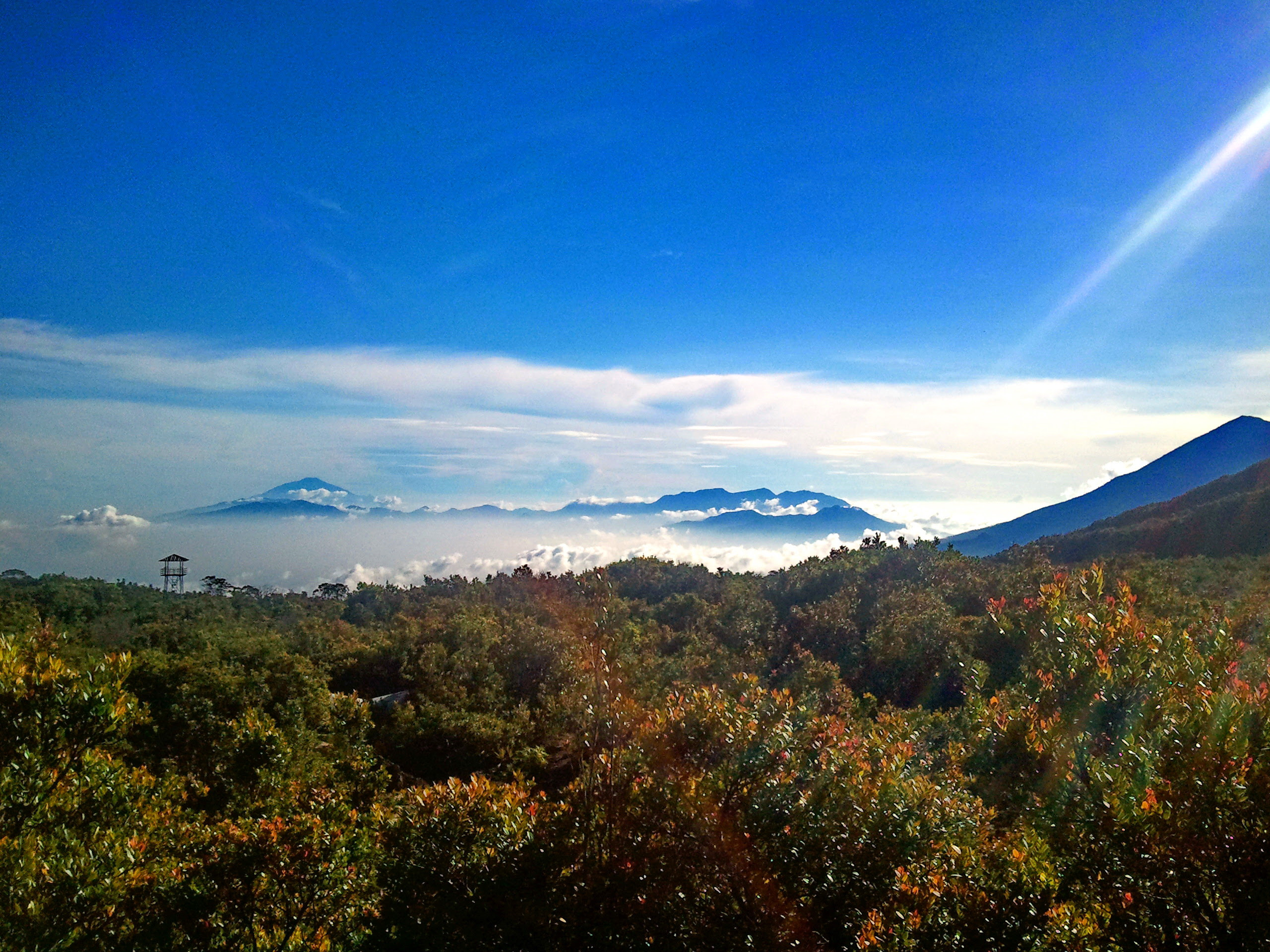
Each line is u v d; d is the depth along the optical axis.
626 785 6.14
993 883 5.16
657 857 5.84
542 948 5.71
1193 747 4.99
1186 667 5.76
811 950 5.54
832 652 42.06
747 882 5.68
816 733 6.39
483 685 38.06
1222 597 23.70
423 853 6.43
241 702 27.00
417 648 45.97
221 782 16.64
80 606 63.00
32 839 7.29
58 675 7.63
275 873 7.36
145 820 8.73
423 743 31.42
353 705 24.20
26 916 6.57
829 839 5.88
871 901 5.65
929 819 5.95
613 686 6.50
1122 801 4.88
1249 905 4.54
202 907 7.10
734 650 41.94
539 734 30.17
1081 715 5.84
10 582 70.88
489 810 6.64
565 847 6.03
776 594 61.25
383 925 6.49
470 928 5.93
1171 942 4.72
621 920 5.71
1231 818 4.71
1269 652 6.39
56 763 7.61
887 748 6.73
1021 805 5.96
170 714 24.91
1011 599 32.34
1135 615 6.53
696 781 5.98
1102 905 4.89
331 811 8.31
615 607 6.96
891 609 43.88
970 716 6.84
